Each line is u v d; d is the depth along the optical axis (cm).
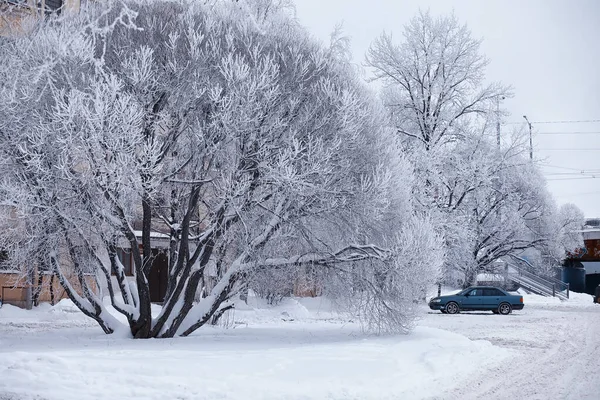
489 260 4572
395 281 1889
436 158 3822
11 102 1592
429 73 4203
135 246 1795
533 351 1741
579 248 5959
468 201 4219
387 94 4259
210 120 1759
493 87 4159
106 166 1588
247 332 2103
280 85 1802
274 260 1914
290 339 1827
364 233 1931
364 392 1022
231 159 1777
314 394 999
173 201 1955
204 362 1219
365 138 1902
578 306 4403
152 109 1761
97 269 1986
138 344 1628
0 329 2164
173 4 1892
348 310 2022
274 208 1877
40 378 1018
